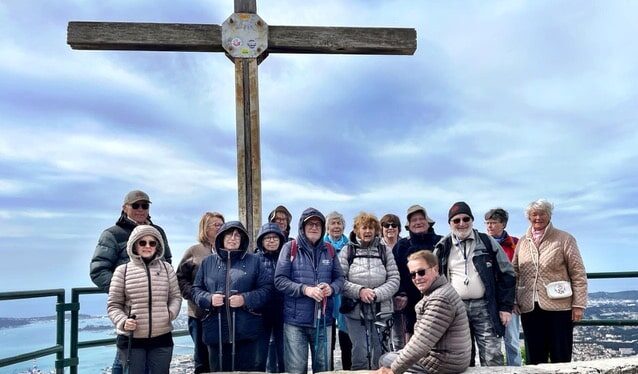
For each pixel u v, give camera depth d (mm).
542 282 4277
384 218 5145
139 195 4172
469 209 4168
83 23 4922
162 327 3555
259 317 3900
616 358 3953
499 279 4121
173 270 3801
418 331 3146
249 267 3908
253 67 5070
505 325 4031
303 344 3848
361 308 3980
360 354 3945
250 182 4945
